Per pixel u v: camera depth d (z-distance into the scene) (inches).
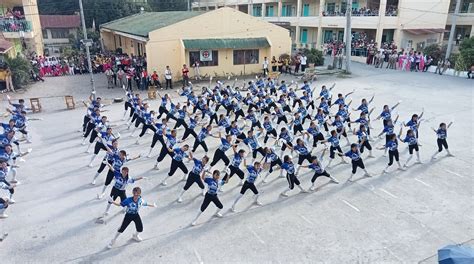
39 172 493.7
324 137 609.9
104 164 446.0
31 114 767.7
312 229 373.7
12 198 426.0
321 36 1680.6
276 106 668.1
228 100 711.7
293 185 431.8
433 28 1485.0
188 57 1080.2
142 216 394.3
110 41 1662.2
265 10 2049.7
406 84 1035.3
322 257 332.2
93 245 346.6
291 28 1866.4
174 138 478.6
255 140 503.5
